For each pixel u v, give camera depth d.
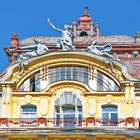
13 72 82.62
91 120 80.44
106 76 82.62
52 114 81.75
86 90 82.12
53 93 82.25
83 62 82.69
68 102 82.00
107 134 79.31
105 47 83.75
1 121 80.50
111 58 82.56
